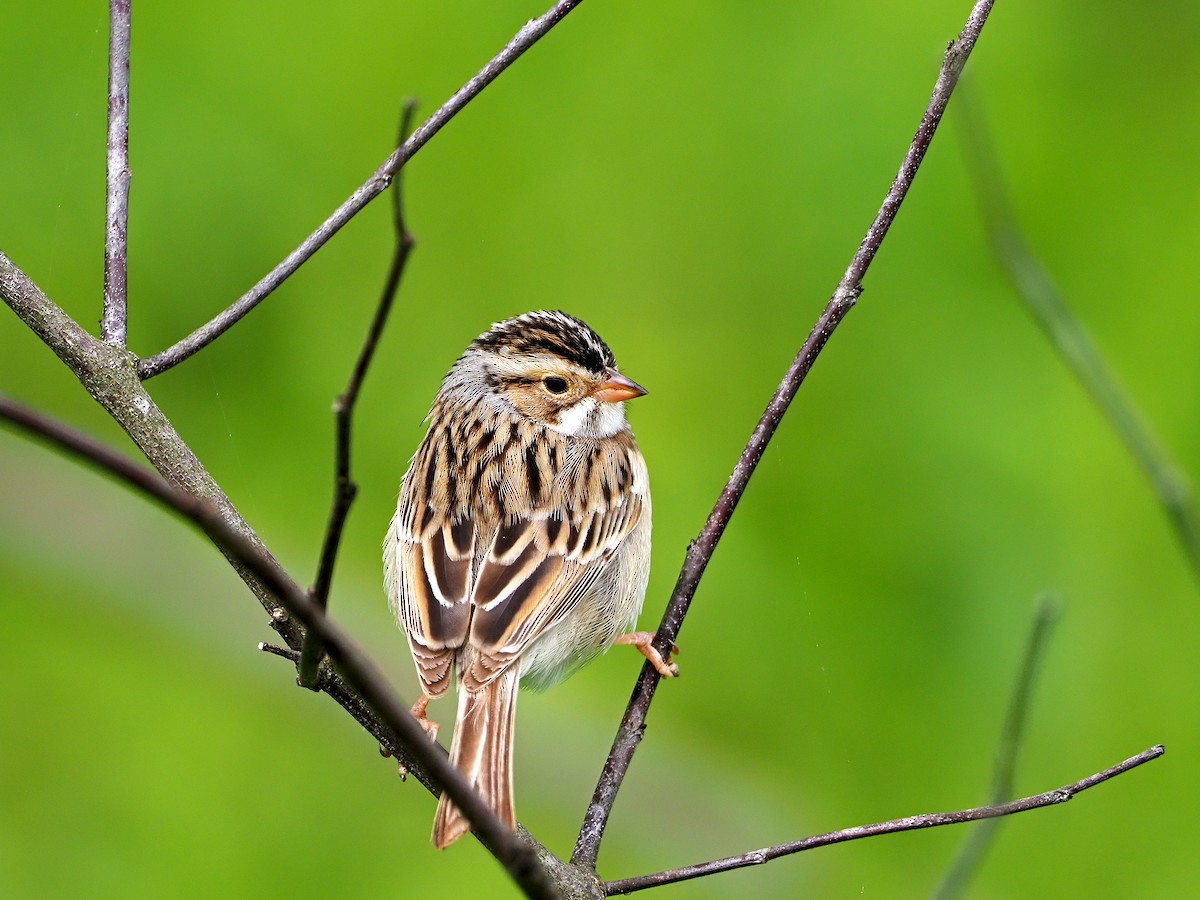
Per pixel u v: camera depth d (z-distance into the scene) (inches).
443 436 389.7
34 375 579.5
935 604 520.1
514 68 593.6
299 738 559.5
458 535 358.9
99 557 584.7
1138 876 484.7
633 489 387.2
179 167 564.7
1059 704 499.5
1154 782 492.1
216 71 576.7
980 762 501.4
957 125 383.9
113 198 307.4
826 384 554.9
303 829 536.7
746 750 525.0
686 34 600.1
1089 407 529.3
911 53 585.6
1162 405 529.3
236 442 557.6
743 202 580.4
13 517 584.4
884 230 326.0
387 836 536.4
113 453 186.4
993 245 340.5
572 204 585.0
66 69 570.9
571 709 552.7
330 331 570.6
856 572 528.1
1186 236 556.7
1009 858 490.9
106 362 296.5
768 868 514.0
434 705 570.9
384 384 566.9
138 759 548.4
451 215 582.6
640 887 286.8
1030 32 588.7
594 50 599.2
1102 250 560.4
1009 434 533.6
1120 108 581.6
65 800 536.1
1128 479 520.1
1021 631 511.2
